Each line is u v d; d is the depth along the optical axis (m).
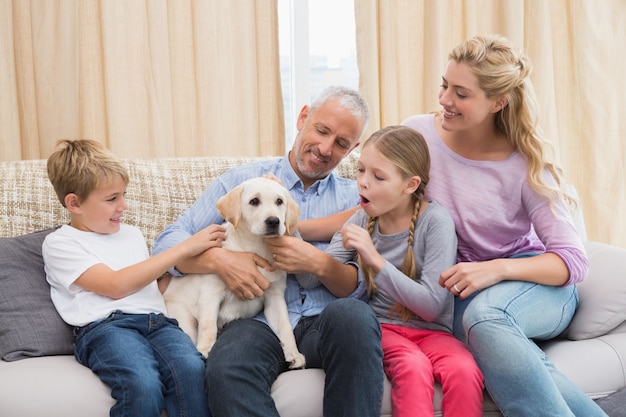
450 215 1.86
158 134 2.57
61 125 2.51
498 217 1.83
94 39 2.50
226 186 1.97
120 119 2.52
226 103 2.66
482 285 1.65
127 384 1.42
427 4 2.83
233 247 1.82
